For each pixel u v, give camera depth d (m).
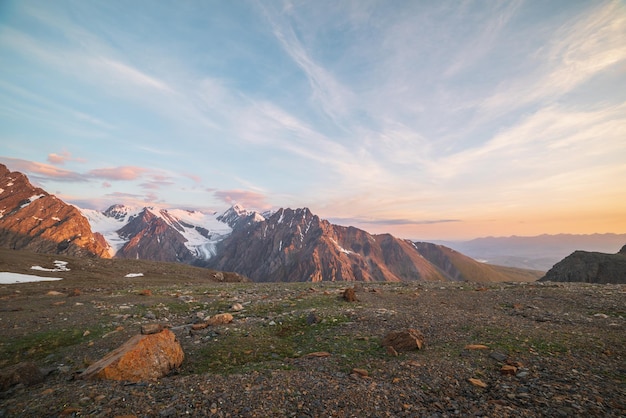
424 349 13.34
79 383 10.62
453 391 9.44
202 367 13.09
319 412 8.27
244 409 8.39
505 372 10.52
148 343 12.48
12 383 10.78
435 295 26.88
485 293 27.11
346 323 18.09
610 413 7.71
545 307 20.77
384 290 30.73
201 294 31.58
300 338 16.56
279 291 33.12
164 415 8.05
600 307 19.94
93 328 18.69
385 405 8.62
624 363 10.84
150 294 31.66
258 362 13.34
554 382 9.61
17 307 24.69
